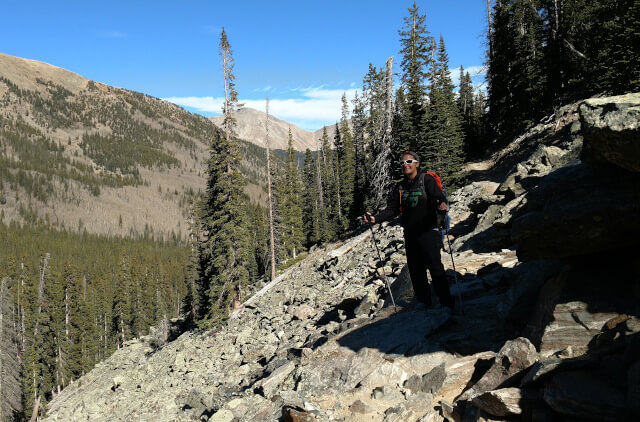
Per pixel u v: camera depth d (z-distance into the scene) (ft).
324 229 185.98
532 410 10.24
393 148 116.16
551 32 104.06
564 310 12.45
